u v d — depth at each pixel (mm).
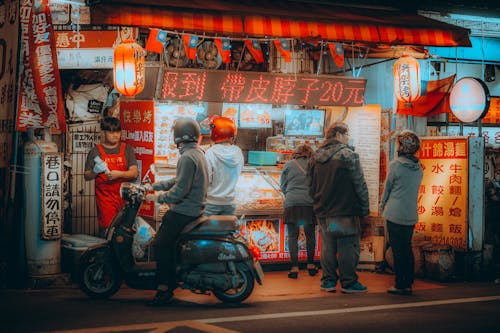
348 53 10547
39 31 7680
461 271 8906
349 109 9391
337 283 8266
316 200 7645
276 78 8844
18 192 7945
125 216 6871
